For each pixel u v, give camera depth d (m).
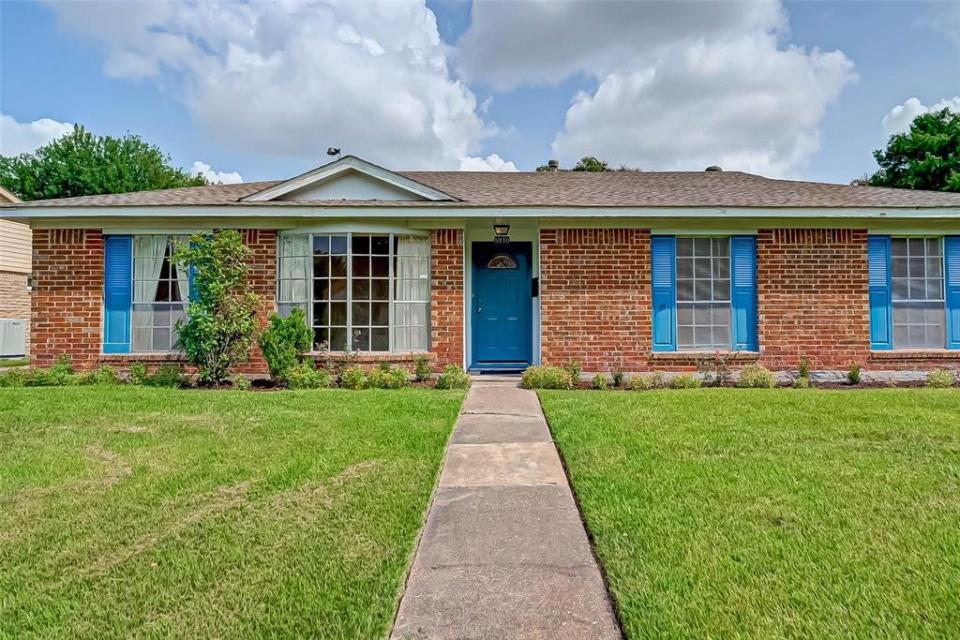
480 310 10.33
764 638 2.11
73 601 2.43
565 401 6.70
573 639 2.14
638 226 9.27
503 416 6.02
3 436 5.09
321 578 2.59
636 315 9.22
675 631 2.16
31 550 2.89
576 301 9.22
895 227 9.33
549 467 4.25
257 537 3.01
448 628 2.21
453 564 2.74
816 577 2.54
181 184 36.03
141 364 8.87
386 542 2.95
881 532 2.99
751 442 4.73
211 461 4.32
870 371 9.18
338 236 9.21
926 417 5.56
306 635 2.18
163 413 5.98
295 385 8.12
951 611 2.27
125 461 4.35
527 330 10.33
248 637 2.17
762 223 9.27
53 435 5.11
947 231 9.38
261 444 4.79
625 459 4.28
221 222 9.19
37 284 9.11
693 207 8.80
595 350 9.21
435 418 5.77
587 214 8.84
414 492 3.65
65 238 9.16
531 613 2.31
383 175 9.30
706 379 8.61
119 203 8.88
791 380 8.64
